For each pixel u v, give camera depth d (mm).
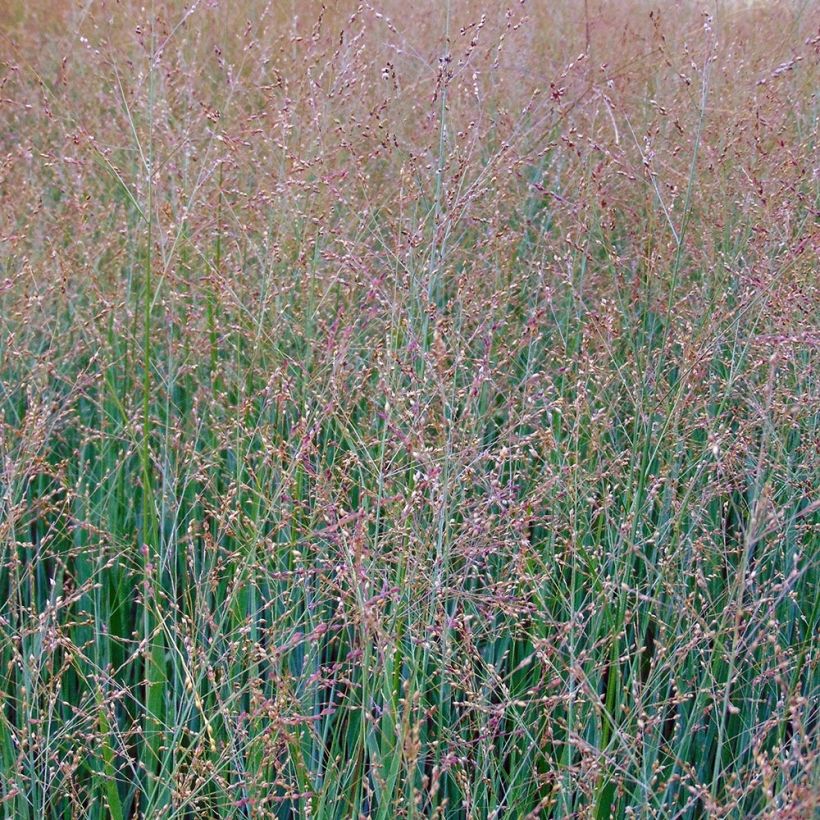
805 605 2721
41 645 2346
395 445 2385
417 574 2184
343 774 2293
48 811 2391
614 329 2926
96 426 3354
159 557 2504
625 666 2537
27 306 3217
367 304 3170
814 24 4891
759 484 2354
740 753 2287
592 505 2674
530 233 3779
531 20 5020
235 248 3348
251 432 2750
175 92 4113
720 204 3320
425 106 4145
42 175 4168
